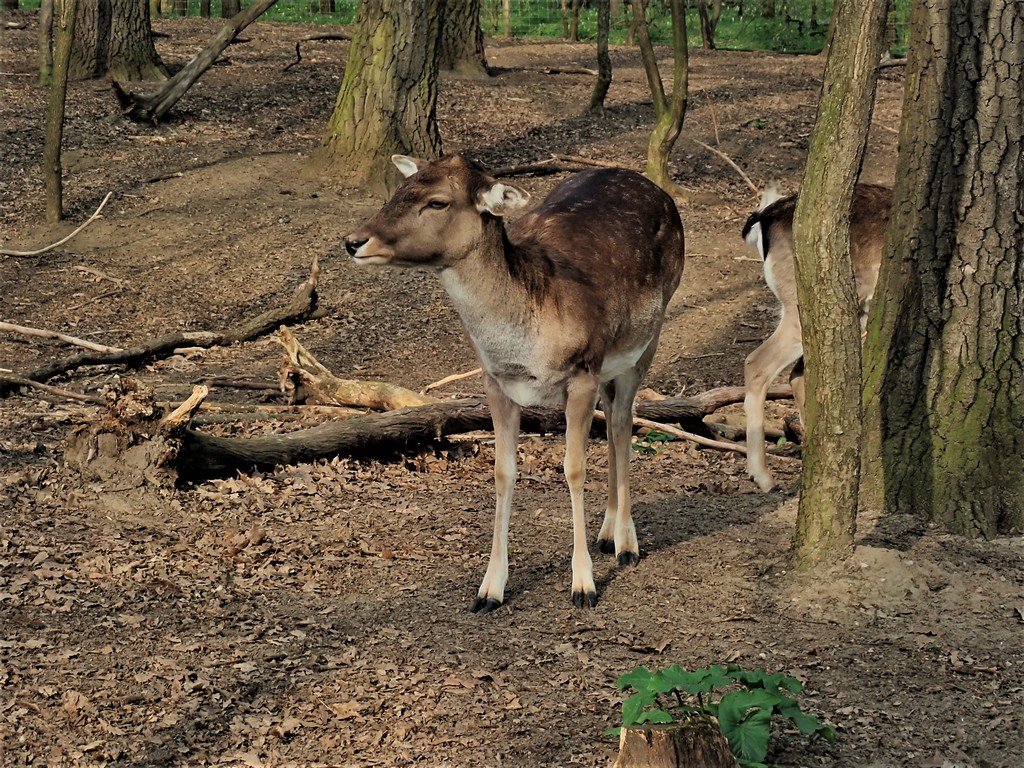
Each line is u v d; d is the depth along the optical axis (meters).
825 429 5.07
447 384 8.51
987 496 5.62
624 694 4.31
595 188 5.72
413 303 10.23
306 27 22.66
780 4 27.42
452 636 4.77
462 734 4.04
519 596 5.16
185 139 13.80
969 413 5.62
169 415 6.11
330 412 7.61
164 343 8.62
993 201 5.52
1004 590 5.09
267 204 12.06
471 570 5.40
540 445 7.30
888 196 6.89
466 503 6.27
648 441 7.48
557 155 13.56
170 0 26.06
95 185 12.29
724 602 5.07
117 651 4.54
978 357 5.59
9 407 7.48
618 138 14.91
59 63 10.98
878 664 4.56
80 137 13.52
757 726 3.80
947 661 4.57
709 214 12.30
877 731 4.09
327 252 11.13
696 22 26.69
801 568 5.21
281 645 4.64
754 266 11.02
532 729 4.08
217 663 4.47
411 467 6.90
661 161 12.70
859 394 5.06
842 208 4.82
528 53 21.33
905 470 5.73
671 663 4.55
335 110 12.80
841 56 4.73
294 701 4.24
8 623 4.70
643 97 17.00
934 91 5.56
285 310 9.16
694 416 7.55
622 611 5.01
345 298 10.23
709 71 19.23
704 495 6.46
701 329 9.71
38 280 10.24
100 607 4.89
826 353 4.99
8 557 5.27
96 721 4.07
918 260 5.66
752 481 6.68
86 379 8.28
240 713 4.15
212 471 6.39
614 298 5.23
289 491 6.27
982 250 5.54
